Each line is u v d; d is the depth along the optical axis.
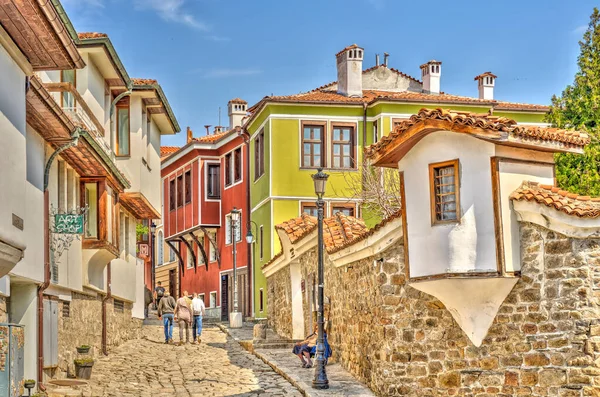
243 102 45.44
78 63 13.36
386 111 32.47
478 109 33.12
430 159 14.09
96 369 19.81
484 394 13.70
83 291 20.03
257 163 36.12
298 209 33.16
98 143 18.86
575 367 12.78
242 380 18.48
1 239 11.11
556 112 18.98
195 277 45.34
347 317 18.12
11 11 11.38
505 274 13.27
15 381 11.91
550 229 13.17
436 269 13.80
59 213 17.44
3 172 11.37
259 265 35.66
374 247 15.60
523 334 13.37
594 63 18.84
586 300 12.78
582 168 18.06
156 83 24.20
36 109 14.38
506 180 13.54
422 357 14.55
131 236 27.48
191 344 26.33
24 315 15.57
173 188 46.59
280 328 26.92
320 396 15.52
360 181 32.38
